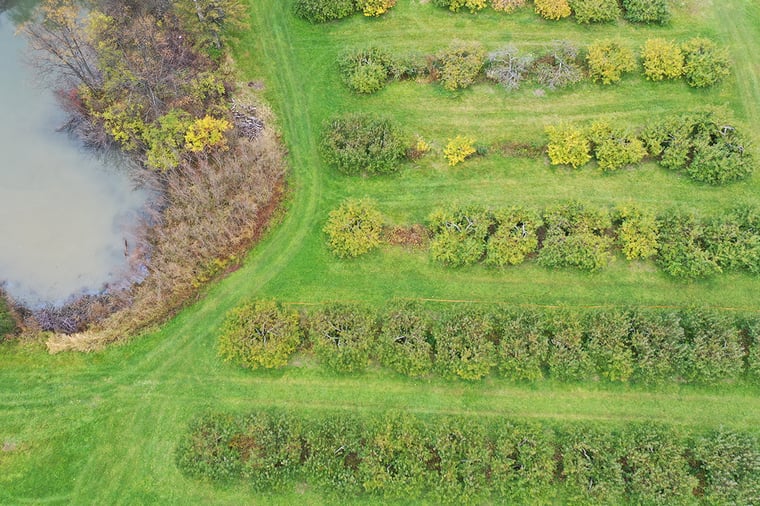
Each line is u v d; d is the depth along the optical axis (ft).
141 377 105.19
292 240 113.50
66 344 106.63
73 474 99.19
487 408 101.55
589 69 123.44
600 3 126.93
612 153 113.50
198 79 121.49
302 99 124.88
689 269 105.19
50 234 117.80
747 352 101.81
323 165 118.73
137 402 103.60
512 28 129.59
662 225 108.47
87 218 119.14
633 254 106.73
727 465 93.76
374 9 130.11
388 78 125.59
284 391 103.50
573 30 128.57
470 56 122.21
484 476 94.58
